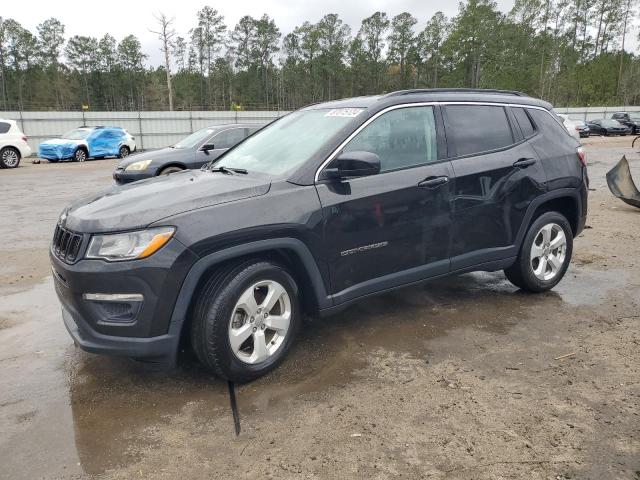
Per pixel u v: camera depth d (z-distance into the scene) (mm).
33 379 3398
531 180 4430
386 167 3740
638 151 22172
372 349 3742
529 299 4730
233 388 3221
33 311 4664
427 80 93000
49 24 84375
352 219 3508
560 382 3236
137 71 87062
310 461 2529
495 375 3340
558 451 2572
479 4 79062
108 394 3201
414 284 3963
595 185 12250
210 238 2975
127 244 2906
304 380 3309
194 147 10242
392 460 2525
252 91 88812
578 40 81688
